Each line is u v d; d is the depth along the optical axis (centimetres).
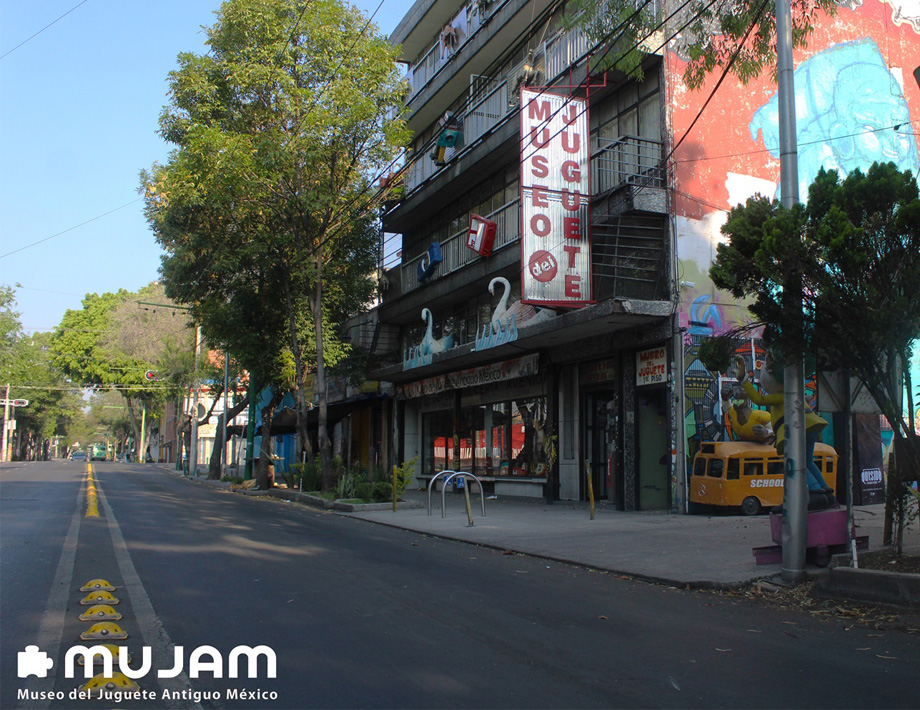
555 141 1599
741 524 1253
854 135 1803
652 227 1552
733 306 1567
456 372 2348
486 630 615
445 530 1332
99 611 648
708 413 1497
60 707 446
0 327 5528
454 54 2283
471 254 2167
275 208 2089
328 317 2539
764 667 520
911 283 674
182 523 1408
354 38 1997
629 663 527
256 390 3195
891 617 653
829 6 1173
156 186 2448
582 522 1393
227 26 1983
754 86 1673
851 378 873
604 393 1828
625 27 1240
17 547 1060
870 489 1593
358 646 563
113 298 6284
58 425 10731
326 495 2002
